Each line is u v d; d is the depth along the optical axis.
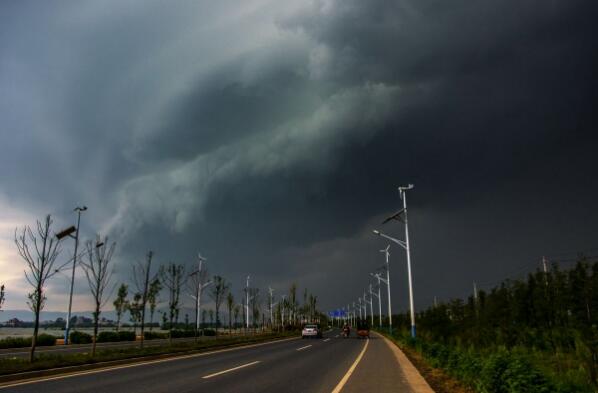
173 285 35.69
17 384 13.09
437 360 17.31
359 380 14.08
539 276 34.56
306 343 39.62
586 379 11.45
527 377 8.46
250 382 13.64
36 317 19.45
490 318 36.66
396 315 85.94
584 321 29.11
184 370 16.95
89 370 16.83
